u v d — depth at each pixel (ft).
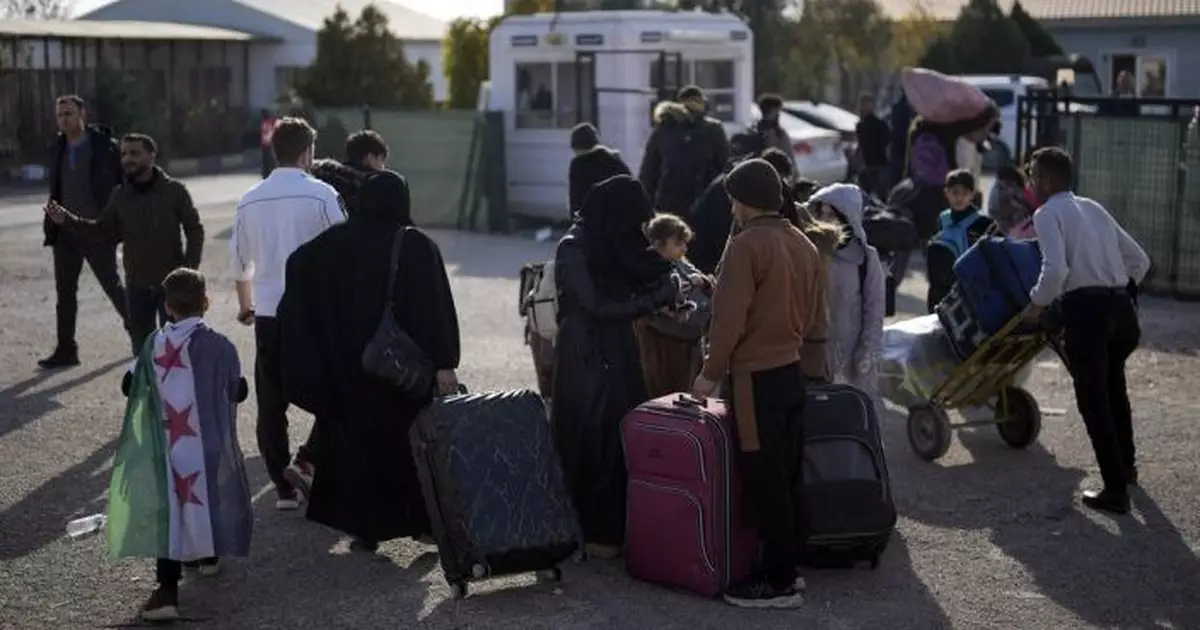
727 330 20.48
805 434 22.21
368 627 20.89
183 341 21.33
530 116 68.54
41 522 26.07
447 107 106.42
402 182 23.18
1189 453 29.94
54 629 21.06
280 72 142.92
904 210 47.96
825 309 23.80
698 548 21.65
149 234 33.12
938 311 29.58
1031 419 30.19
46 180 102.73
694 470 21.57
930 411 29.45
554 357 23.67
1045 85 102.37
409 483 23.13
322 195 26.18
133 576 23.32
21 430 32.45
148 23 135.64
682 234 25.49
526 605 21.66
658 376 25.36
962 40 121.90
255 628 20.94
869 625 20.84
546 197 68.44
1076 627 20.85
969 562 23.62
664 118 42.88
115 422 33.14
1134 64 133.49
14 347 41.83
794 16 114.32
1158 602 21.84
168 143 117.08
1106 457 25.95
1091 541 24.63
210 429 21.25
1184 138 48.06
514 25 68.33
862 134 67.36
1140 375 37.37
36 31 105.70
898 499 27.14
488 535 21.25
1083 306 25.82
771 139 51.55
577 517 22.27
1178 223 48.44
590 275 22.76
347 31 118.93
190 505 20.99
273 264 25.88
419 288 22.66
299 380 22.98
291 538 25.04
